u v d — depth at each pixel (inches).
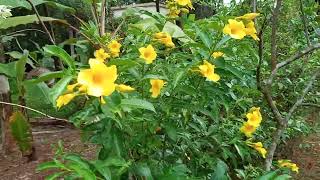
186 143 37.9
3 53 74.8
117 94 25.9
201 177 37.4
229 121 42.3
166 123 33.7
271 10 47.1
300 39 70.1
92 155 74.1
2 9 49.0
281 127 40.8
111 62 27.2
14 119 55.4
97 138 30.4
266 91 39.0
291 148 75.0
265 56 62.9
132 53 36.8
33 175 72.8
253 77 49.4
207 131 39.7
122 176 32.0
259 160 54.4
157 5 70.7
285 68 66.8
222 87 38.4
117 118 28.7
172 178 28.9
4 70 50.7
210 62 33.4
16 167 77.2
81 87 23.4
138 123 32.5
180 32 43.4
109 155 29.3
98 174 26.9
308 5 71.0
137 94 33.3
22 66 48.8
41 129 107.0
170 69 34.3
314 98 68.0
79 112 31.4
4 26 58.6
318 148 85.4
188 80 34.9
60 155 37.1
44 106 115.3
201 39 34.7
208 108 37.7
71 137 97.4
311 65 68.2
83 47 56.6
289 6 68.1
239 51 39.8
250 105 56.0
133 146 32.7
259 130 56.4
